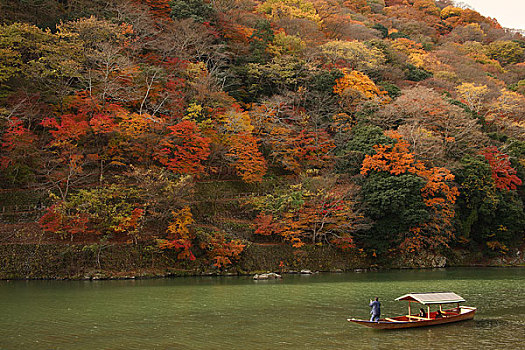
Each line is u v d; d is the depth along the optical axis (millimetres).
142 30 68062
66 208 44438
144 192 47938
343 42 84250
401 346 20828
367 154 55344
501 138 72875
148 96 60062
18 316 26359
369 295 34688
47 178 50531
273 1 103188
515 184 67125
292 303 31188
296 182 57688
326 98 68750
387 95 73812
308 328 24109
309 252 51688
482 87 80688
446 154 63438
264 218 51844
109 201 47844
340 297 33750
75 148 50250
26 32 54719
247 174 57938
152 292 35281
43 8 65000
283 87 73250
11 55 52375
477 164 60312
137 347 20297
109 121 50188
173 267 45750
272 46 77000
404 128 60438
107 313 27484
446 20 152250
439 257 58844
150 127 54125
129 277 43062
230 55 74562
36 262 41656
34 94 53469
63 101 54750
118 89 56406
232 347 20422
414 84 87938
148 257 44906
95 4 70938
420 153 57844
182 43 68500
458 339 22141
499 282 42906
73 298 32250
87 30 58906
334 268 52000
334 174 57844
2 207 47375
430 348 20547
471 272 52406
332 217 52250
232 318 26391
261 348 20328
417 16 144000
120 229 43656
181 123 52594
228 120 58312
